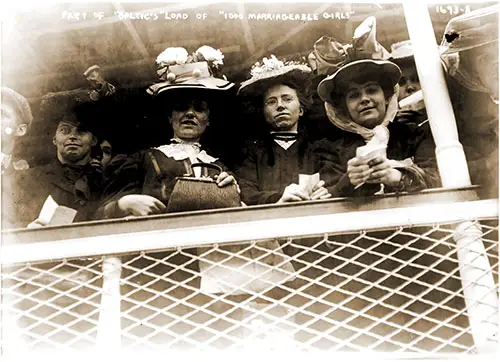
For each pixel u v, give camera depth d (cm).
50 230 259
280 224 255
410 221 251
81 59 289
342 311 246
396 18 288
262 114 280
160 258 255
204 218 258
